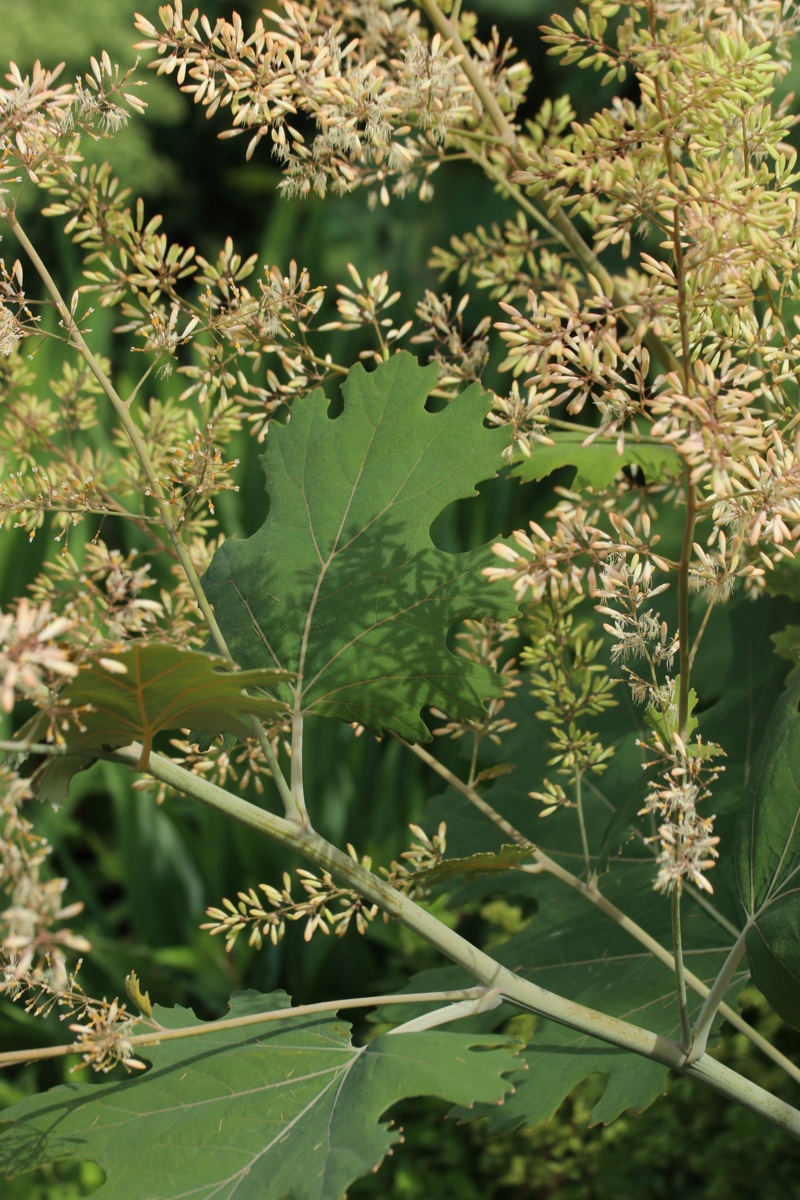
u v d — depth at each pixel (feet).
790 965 3.67
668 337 3.58
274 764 3.72
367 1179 6.50
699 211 3.49
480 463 3.78
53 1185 6.23
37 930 3.33
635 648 3.62
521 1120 3.85
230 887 7.15
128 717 3.53
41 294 12.63
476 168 9.94
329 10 4.11
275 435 3.87
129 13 14.89
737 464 3.44
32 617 3.34
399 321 8.55
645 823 4.21
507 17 13.69
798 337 3.64
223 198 18.17
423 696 3.75
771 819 3.76
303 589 3.79
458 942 3.69
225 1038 3.72
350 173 3.80
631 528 3.56
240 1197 3.51
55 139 3.67
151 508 4.57
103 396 8.06
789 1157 5.99
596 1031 3.70
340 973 6.86
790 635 4.11
